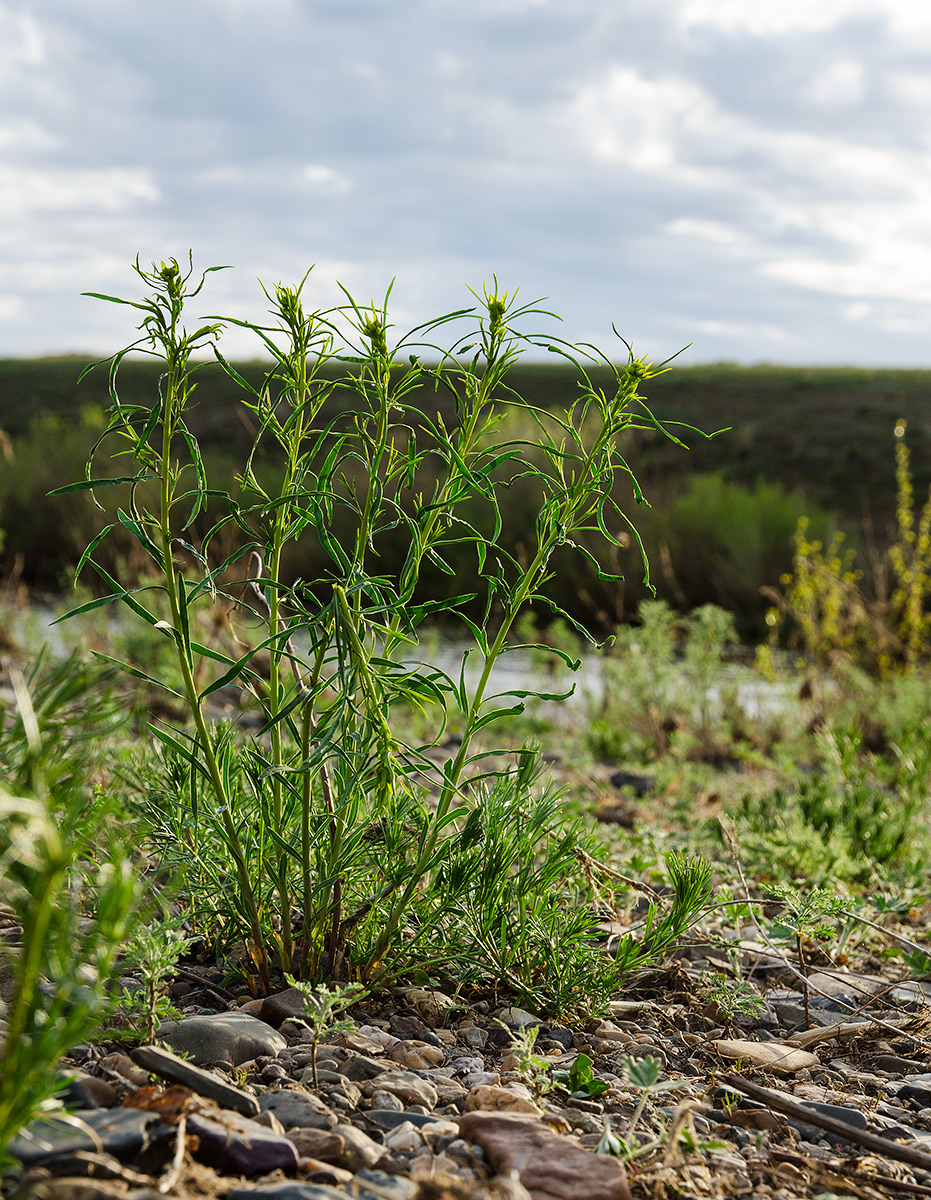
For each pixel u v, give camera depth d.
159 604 7.02
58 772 1.45
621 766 6.70
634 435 26.98
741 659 10.83
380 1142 1.75
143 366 38.06
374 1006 2.34
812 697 7.74
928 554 10.56
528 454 15.60
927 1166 1.85
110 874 1.47
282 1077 1.91
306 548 14.27
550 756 6.21
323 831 2.42
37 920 1.18
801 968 2.88
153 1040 1.89
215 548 8.38
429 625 12.55
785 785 6.16
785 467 24.39
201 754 2.52
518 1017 2.40
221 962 2.44
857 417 29.12
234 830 2.18
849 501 21.58
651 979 2.85
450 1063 2.14
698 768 6.49
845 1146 1.96
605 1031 2.41
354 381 2.22
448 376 2.22
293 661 2.24
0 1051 1.60
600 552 14.39
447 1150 1.70
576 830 2.74
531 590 2.27
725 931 3.32
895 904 3.29
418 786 2.58
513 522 14.82
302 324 2.10
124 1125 1.54
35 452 19.22
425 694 2.28
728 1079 2.19
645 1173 1.70
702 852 4.09
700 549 14.90
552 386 31.34
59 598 11.84
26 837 1.16
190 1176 1.46
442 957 2.41
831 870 3.86
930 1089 2.25
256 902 2.35
